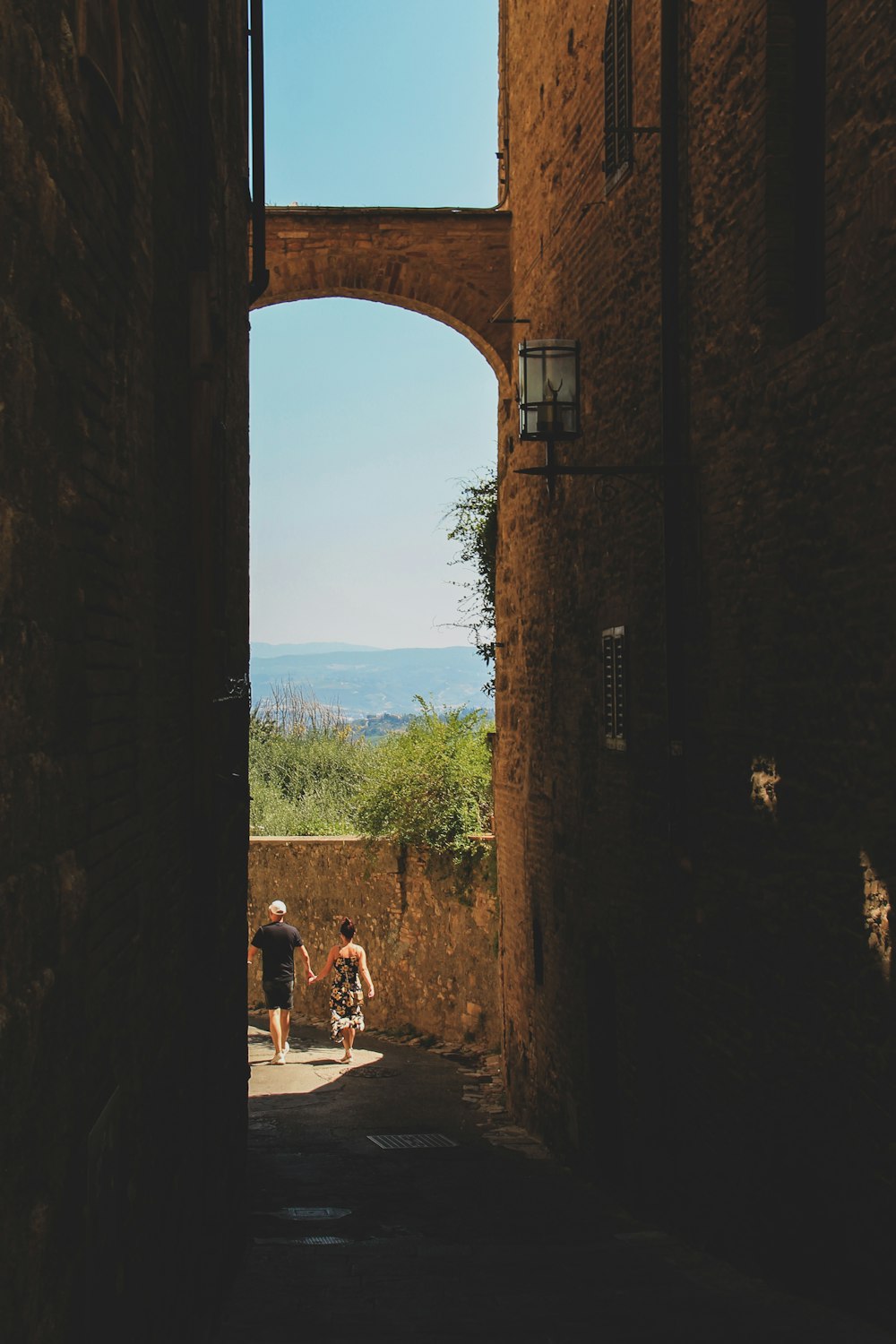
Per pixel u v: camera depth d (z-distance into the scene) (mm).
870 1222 4797
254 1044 15797
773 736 5754
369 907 16844
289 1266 6559
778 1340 4484
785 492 5586
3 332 2195
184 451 5355
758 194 5840
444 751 15867
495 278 12766
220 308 6520
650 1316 4988
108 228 3355
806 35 5613
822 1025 5266
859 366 4840
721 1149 6488
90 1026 2996
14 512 2273
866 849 4863
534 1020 11367
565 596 10180
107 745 3326
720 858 6500
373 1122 11758
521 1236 7234
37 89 2459
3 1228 2125
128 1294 3471
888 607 4664
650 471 6973
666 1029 7469
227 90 6953
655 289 7625
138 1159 3719
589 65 9258
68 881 2682
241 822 7641
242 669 7895
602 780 9008
